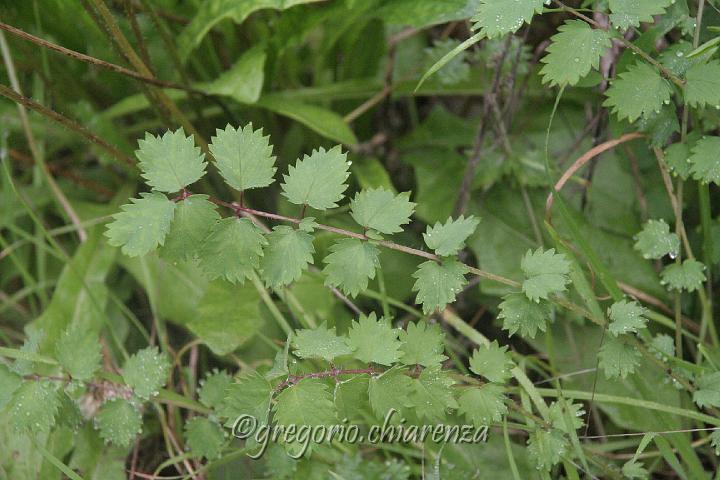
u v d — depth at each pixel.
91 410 0.58
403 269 0.63
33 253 0.67
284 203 0.64
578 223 0.62
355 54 0.66
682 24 0.54
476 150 0.61
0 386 0.54
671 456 0.54
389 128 0.68
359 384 0.52
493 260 0.63
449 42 0.62
